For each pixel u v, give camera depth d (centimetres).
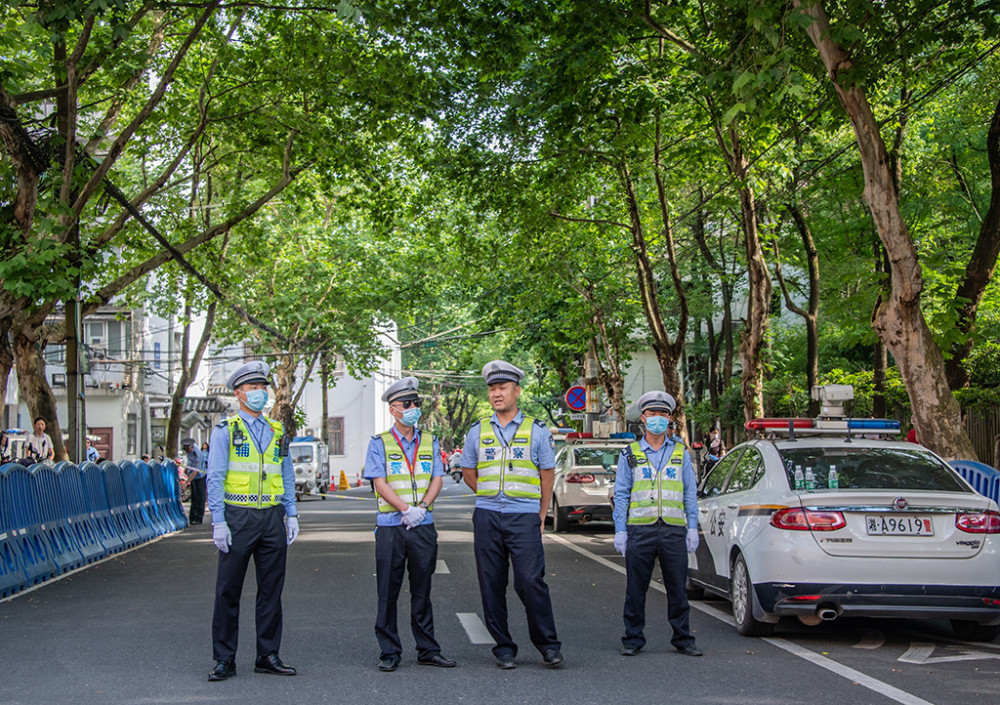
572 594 1081
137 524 1822
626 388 4731
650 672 684
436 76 1758
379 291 3581
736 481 916
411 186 2302
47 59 1620
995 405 1833
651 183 2206
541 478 716
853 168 2088
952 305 1367
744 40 1146
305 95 1919
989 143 1424
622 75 1616
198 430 4700
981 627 802
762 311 1953
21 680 665
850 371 2998
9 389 3522
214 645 671
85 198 1555
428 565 713
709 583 947
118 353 3791
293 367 3716
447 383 5975
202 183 2630
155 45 1766
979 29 1570
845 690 629
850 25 1080
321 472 4141
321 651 761
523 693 622
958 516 764
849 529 761
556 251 2550
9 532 1162
